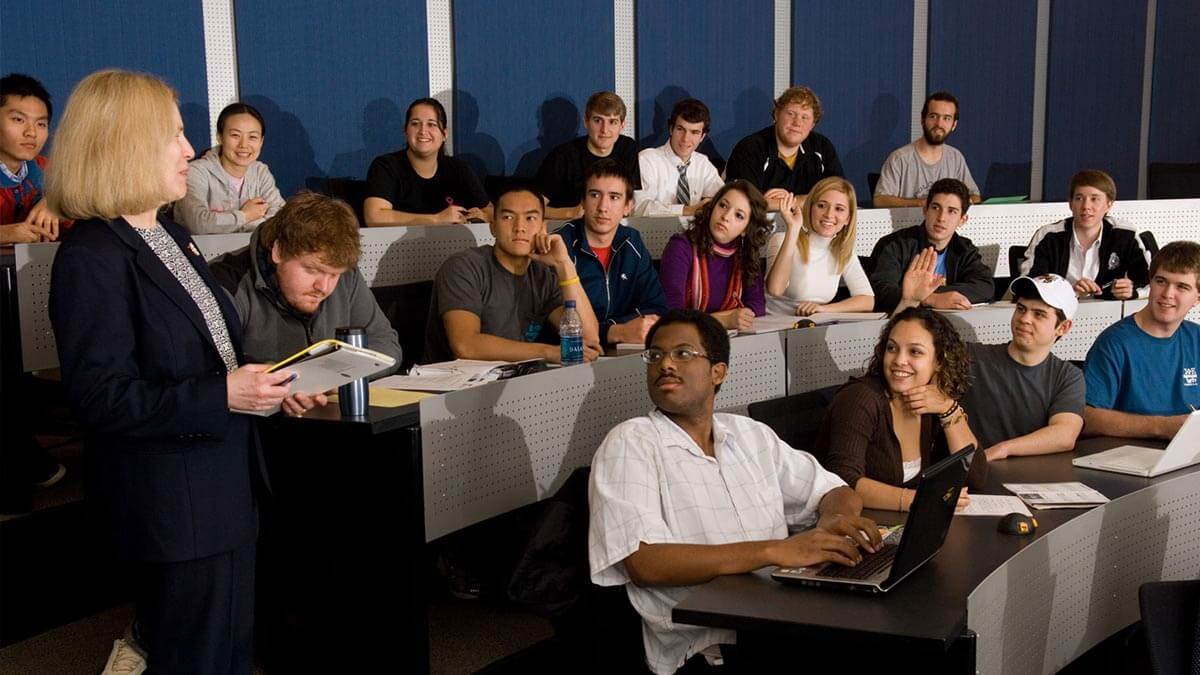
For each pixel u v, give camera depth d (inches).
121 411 72.9
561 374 119.3
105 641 112.7
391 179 186.4
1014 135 284.4
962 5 276.1
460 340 133.3
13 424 113.2
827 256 179.3
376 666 101.2
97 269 73.0
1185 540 116.8
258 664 109.1
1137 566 111.8
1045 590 97.3
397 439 98.0
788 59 264.2
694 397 94.9
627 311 155.2
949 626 72.5
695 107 210.2
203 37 190.5
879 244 187.5
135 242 74.8
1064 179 288.5
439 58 219.9
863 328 149.4
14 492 113.1
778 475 99.7
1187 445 113.0
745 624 74.7
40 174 145.4
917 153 238.5
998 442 128.7
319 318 109.5
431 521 104.1
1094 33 287.6
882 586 78.4
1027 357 127.6
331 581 102.7
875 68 270.4
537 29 228.7
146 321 74.9
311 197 103.0
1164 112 294.0
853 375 149.1
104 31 178.5
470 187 195.0
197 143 190.9
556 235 137.3
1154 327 136.6
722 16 251.9
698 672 89.4
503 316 138.8
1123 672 122.3
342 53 205.6
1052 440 122.3
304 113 202.2
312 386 81.4
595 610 93.4
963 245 188.1
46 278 115.7
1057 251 196.1
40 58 172.2
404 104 214.4
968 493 105.6
